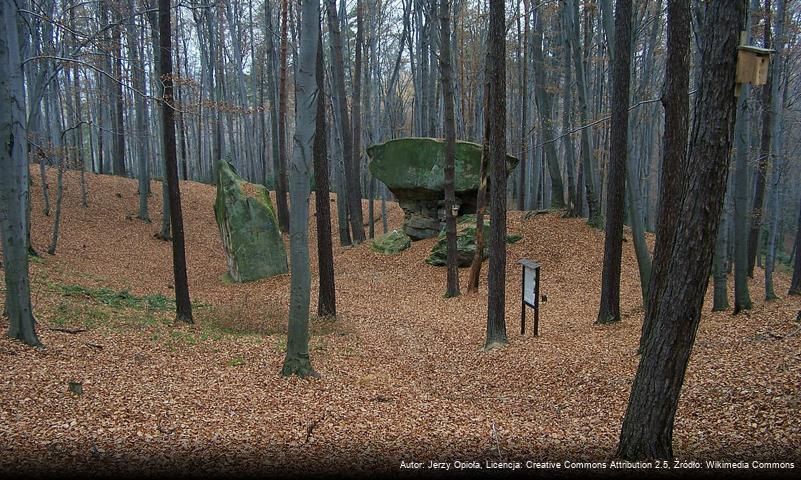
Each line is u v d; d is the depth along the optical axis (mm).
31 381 7027
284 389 7949
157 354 9414
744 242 11672
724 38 4336
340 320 13281
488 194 20953
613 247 11961
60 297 12570
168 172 11680
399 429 6562
